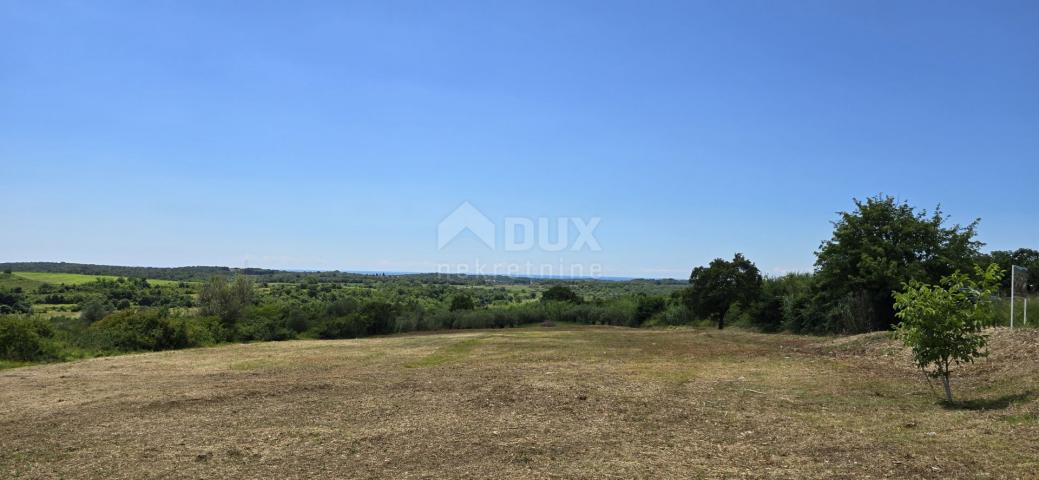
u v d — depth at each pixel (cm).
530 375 1216
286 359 1722
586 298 4509
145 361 1741
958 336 841
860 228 2319
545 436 699
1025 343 1175
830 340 1909
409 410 871
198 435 737
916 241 2242
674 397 950
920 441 634
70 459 642
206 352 2048
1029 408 749
